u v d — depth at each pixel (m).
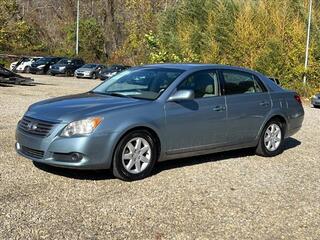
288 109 8.41
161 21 32.84
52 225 4.75
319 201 5.91
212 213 5.31
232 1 29.44
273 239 4.71
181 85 6.93
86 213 5.11
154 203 5.52
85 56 53.97
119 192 5.84
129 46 47.62
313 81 25.33
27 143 6.25
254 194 6.05
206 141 7.18
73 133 5.97
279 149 8.38
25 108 13.36
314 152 8.84
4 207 5.15
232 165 7.47
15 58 46.28
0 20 30.88
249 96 7.80
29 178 6.20
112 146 6.11
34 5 64.06
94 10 63.00
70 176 6.37
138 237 4.59
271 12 27.83
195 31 29.73
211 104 7.18
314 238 4.79
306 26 26.45
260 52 26.88
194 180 6.52
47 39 60.38
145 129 6.42
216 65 7.62
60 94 19.16
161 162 7.39
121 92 7.18
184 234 4.71
